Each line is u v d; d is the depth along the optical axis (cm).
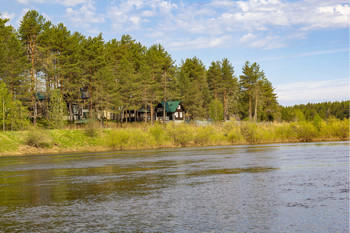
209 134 8138
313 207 1728
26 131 7100
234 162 3975
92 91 9438
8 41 7912
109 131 8088
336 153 4722
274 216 1576
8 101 7331
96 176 3102
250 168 3375
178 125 8006
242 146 7144
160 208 1784
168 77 11175
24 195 2228
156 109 12156
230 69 13175
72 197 2131
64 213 1716
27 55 8369
